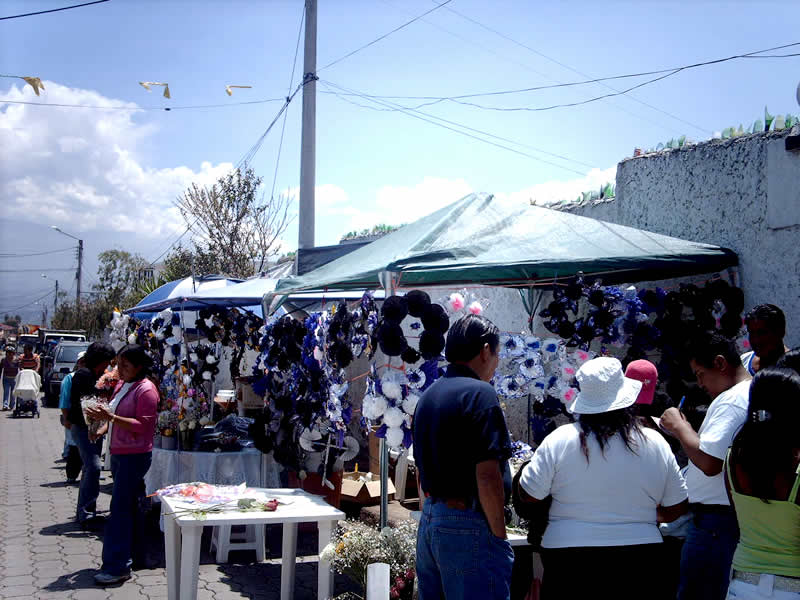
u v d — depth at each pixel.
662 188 6.50
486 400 2.96
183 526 4.39
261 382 6.59
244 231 22.14
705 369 3.51
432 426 3.04
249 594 5.38
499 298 8.16
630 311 5.13
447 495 2.96
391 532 4.52
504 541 2.97
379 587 3.87
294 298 8.55
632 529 2.97
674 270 5.53
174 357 7.68
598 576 2.93
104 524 7.42
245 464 6.82
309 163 12.02
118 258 48.44
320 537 4.71
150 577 5.71
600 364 3.13
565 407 5.36
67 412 7.26
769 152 5.43
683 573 3.48
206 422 7.27
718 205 5.88
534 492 3.06
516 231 5.21
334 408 5.55
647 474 3.00
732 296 5.24
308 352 5.91
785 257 5.28
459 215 5.29
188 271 21.67
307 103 12.08
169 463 6.88
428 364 4.68
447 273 4.84
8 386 21.22
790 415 2.56
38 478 10.20
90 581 5.60
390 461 7.43
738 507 2.71
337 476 6.14
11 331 93.25
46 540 6.84
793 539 2.55
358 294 8.47
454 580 2.92
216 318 8.32
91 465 7.29
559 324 5.26
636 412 3.16
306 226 11.96
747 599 2.62
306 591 5.48
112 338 10.30
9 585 5.48
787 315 5.24
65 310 59.88
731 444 2.98
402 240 5.39
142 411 5.64
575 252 4.97
